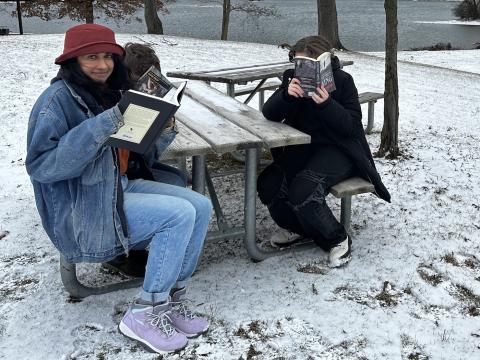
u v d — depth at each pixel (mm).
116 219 2400
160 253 2453
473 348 2574
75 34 2350
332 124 3184
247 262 3338
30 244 3564
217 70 5906
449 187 4570
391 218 3957
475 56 17500
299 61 3127
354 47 26094
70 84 2363
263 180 3402
